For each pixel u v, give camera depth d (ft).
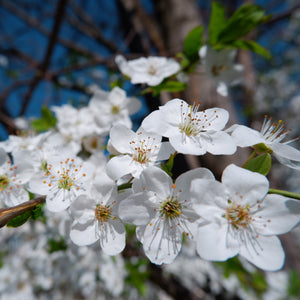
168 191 0.23
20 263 0.70
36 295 0.70
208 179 0.23
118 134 0.26
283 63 1.27
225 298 0.80
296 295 0.70
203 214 0.21
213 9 0.37
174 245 0.23
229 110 0.49
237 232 0.22
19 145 0.36
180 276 0.78
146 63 0.40
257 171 0.24
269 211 0.22
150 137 0.26
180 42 0.52
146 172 0.23
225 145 0.24
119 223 0.24
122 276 0.64
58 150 0.31
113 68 0.59
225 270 0.71
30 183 0.26
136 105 0.40
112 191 0.24
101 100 0.41
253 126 1.11
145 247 0.23
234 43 0.39
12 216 0.22
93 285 0.64
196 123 0.25
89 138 0.40
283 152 0.26
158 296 0.80
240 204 0.22
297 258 0.76
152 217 0.23
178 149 0.23
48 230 0.48
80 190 0.26
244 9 0.37
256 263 0.21
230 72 0.43
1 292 0.67
